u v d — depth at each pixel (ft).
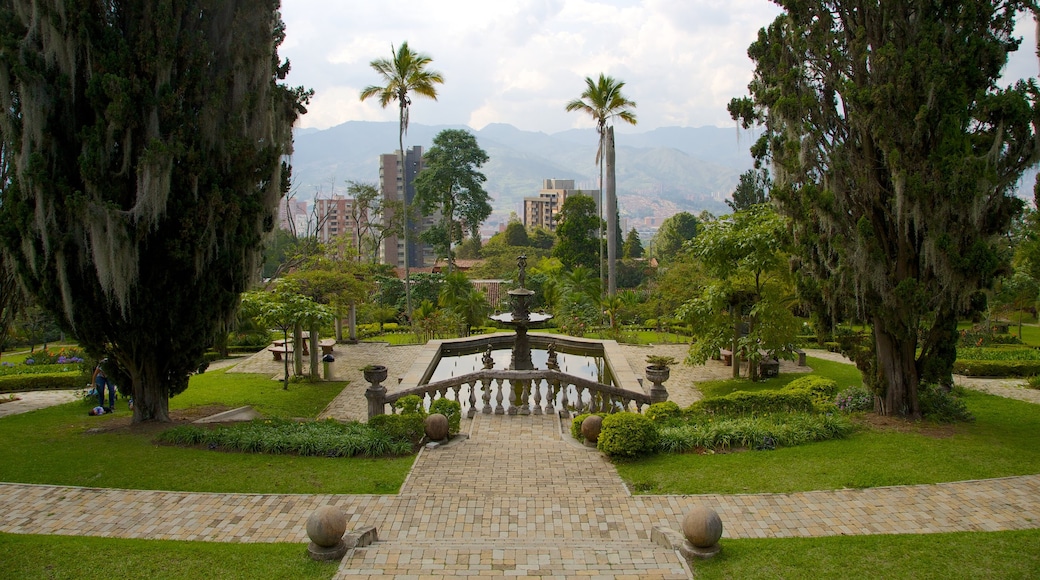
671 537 22.45
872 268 35.12
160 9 33.50
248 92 37.63
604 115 104.88
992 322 85.35
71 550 21.20
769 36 40.75
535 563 20.27
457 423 37.91
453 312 99.25
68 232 32.81
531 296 60.54
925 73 32.86
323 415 48.39
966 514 25.36
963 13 33.30
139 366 39.06
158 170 33.19
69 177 33.40
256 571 19.92
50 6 31.71
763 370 59.72
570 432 38.27
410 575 19.42
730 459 32.17
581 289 106.01
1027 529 23.67
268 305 56.13
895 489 27.86
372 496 27.30
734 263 55.72
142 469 30.30
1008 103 31.63
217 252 37.14
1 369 74.08
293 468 30.81
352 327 85.10
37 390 62.18
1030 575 19.90
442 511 25.81
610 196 105.91
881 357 38.99
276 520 24.91
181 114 35.09
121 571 19.89
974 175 31.78
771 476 29.58
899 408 38.88
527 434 38.88
